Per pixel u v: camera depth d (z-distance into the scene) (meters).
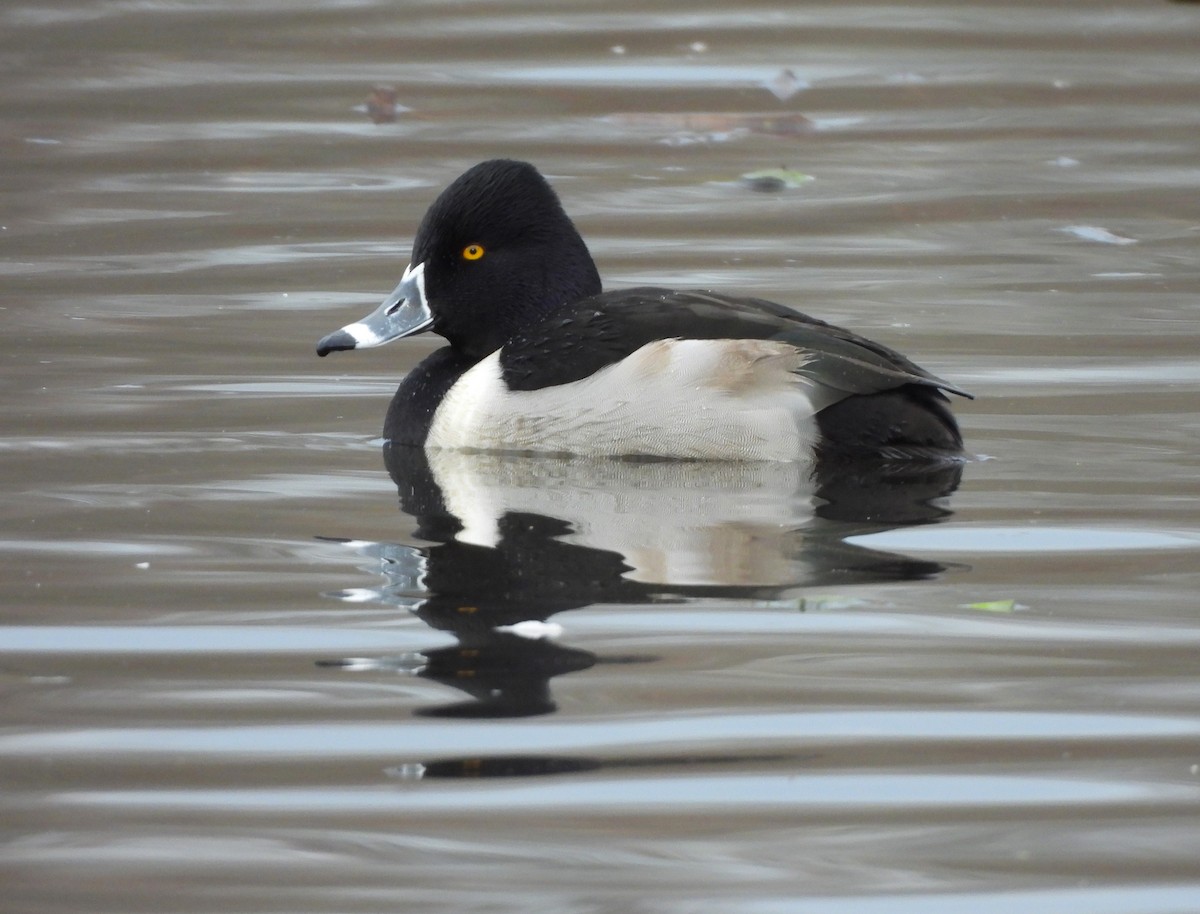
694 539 9.12
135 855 6.19
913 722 7.10
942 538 9.14
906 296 14.64
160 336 13.76
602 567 8.73
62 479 10.38
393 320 11.66
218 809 6.49
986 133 20.22
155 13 25.42
